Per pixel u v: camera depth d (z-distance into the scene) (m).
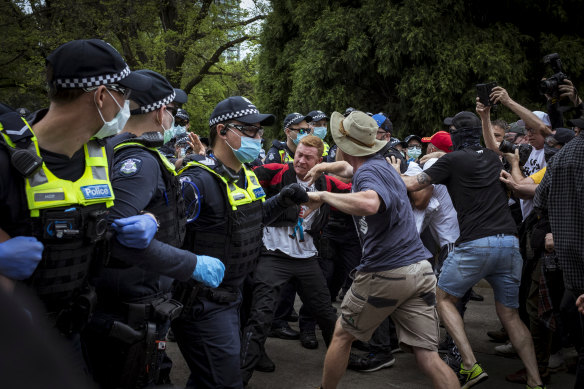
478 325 4.97
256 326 3.32
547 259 3.36
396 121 10.57
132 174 1.86
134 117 2.10
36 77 17.28
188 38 19.47
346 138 2.87
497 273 3.32
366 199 2.62
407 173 4.04
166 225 2.03
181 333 2.40
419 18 9.51
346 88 10.87
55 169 1.52
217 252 2.42
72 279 1.53
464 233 3.34
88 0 17.81
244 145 2.55
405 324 2.81
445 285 3.39
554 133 3.76
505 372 3.83
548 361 3.62
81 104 1.53
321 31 10.69
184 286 2.29
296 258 3.53
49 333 0.56
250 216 2.51
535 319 3.58
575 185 2.73
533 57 10.42
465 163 3.37
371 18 10.08
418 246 2.82
